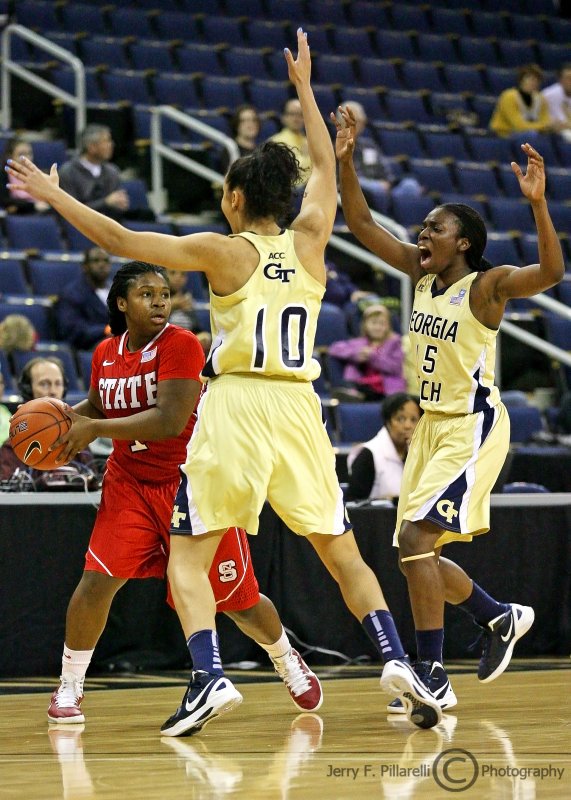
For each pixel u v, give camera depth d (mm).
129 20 23969
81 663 7340
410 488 7582
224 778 5289
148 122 20766
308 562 10594
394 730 6680
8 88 20828
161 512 7297
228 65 23641
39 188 6145
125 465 7348
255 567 10414
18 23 22844
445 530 7266
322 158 7258
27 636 9930
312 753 5930
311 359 6762
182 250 6402
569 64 25203
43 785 5180
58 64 21547
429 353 7473
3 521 9891
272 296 6609
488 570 11188
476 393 7375
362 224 7898
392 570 10836
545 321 18844
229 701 6387
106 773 5453
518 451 14555
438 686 7316
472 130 24047
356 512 10742
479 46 26953
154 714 7508
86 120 20344
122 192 17734
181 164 19969
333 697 8289
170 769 5535
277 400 6586
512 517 11312
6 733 6777
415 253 7836
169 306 7285
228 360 6574
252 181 6738
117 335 7547
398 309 17906
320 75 24281
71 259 17125
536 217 6973
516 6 29297
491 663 7906
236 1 25797
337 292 17906
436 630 7355
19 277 16422
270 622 7473
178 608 6582
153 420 7035
